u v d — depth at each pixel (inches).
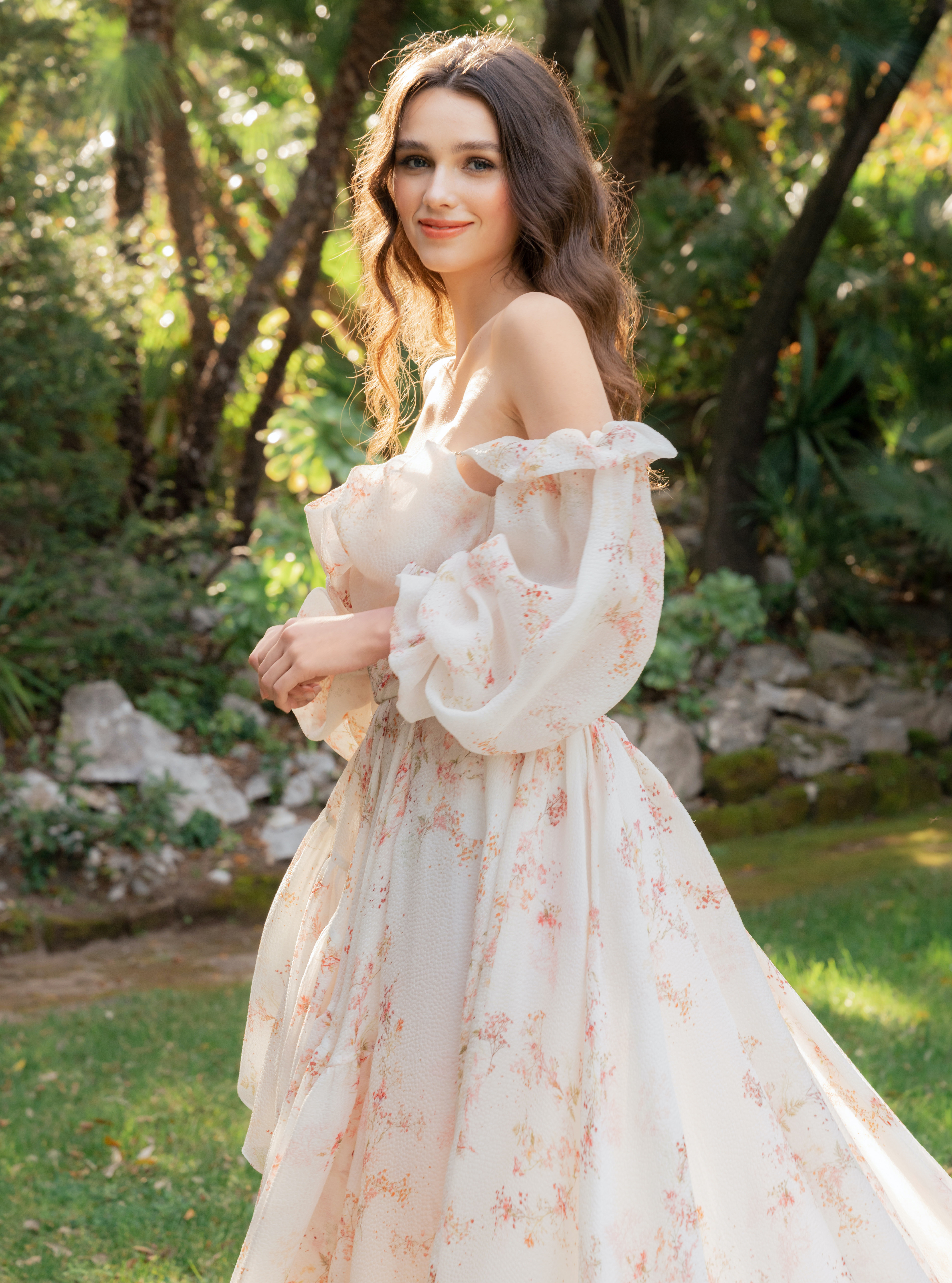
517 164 64.3
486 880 59.6
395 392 83.6
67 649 294.7
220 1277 98.0
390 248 77.8
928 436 385.7
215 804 279.9
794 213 460.1
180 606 315.3
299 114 456.1
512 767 61.9
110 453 332.2
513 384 62.5
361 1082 61.5
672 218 441.4
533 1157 56.7
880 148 559.5
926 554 416.5
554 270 65.8
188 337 393.7
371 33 326.0
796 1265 61.0
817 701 355.9
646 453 58.1
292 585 299.7
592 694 59.3
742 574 387.9
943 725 366.0
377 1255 59.0
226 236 430.0
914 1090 130.6
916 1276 64.7
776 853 293.9
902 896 230.5
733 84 451.8
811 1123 65.6
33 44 301.0
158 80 311.4
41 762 273.6
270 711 316.8
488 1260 55.6
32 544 307.0
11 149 306.8
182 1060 159.0
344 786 70.9
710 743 336.2
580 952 59.0
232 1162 123.0
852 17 333.4
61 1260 101.7
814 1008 161.0
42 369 289.0
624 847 61.2
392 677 67.3
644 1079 56.8
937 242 426.6
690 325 441.4
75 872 256.8
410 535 64.5
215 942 243.4
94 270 315.3
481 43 67.1
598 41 402.9
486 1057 57.1
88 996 206.7
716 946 67.2
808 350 404.2
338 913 65.6
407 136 64.9
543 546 60.1
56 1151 127.7
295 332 347.9
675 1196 55.1
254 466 355.3
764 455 404.5
